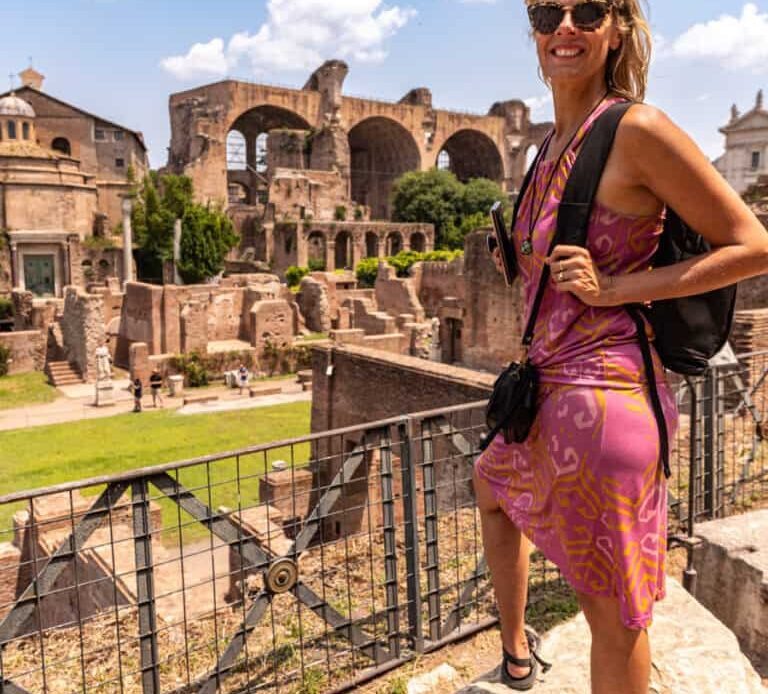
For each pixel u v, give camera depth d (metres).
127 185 81.81
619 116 2.47
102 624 6.72
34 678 5.79
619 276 2.52
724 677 3.79
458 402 14.24
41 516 13.20
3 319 58.28
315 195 89.69
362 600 6.72
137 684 5.64
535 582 6.41
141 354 41.50
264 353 46.03
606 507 2.58
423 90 112.75
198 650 5.75
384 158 118.12
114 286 61.38
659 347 2.66
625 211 2.52
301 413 34.88
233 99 95.50
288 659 5.55
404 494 5.46
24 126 71.69
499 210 2.96
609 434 2.56
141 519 4.39
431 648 5.48
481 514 3.33
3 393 40.59
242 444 29.00
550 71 2.69
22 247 64.56
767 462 9.59
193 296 47.38
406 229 88.44
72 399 39.28
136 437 30.45
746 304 17.22
